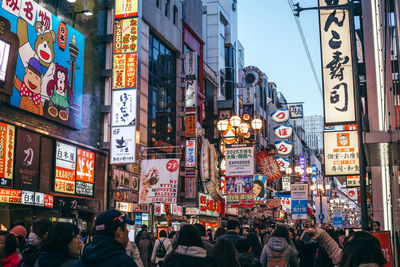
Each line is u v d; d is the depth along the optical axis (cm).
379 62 1545
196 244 591
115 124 2556
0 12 1914
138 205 2992
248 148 2548
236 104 5697
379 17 1558
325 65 1606
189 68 3516
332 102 1586
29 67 2075
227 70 5619
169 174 2431
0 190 1852
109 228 412
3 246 603
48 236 473
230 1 5966
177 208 3406
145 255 1605
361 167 1195
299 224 3609
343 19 1617
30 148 2086
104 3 2827
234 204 2539
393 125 1260
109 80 2759
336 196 7325
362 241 408
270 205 4294
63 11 2441
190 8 4300
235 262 640
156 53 3612
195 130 3397
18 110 2039
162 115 3622
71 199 2391
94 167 2592
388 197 1627
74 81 2416
